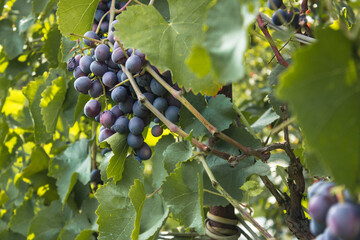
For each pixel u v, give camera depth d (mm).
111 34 600
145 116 600
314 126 301
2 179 1054
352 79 312
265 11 889
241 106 1117
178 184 575
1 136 1027
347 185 305
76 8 664
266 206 1048
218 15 342
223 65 324
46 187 988
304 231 574
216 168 620
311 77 303
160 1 696
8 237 1030
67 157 919
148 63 562
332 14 522
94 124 896
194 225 551
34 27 1052
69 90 842
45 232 925
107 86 612
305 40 632
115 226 620
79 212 926
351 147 307
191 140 556
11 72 1042
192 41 538
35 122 847
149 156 619
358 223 294
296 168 570
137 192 574
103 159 655
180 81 536
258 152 544
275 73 686
